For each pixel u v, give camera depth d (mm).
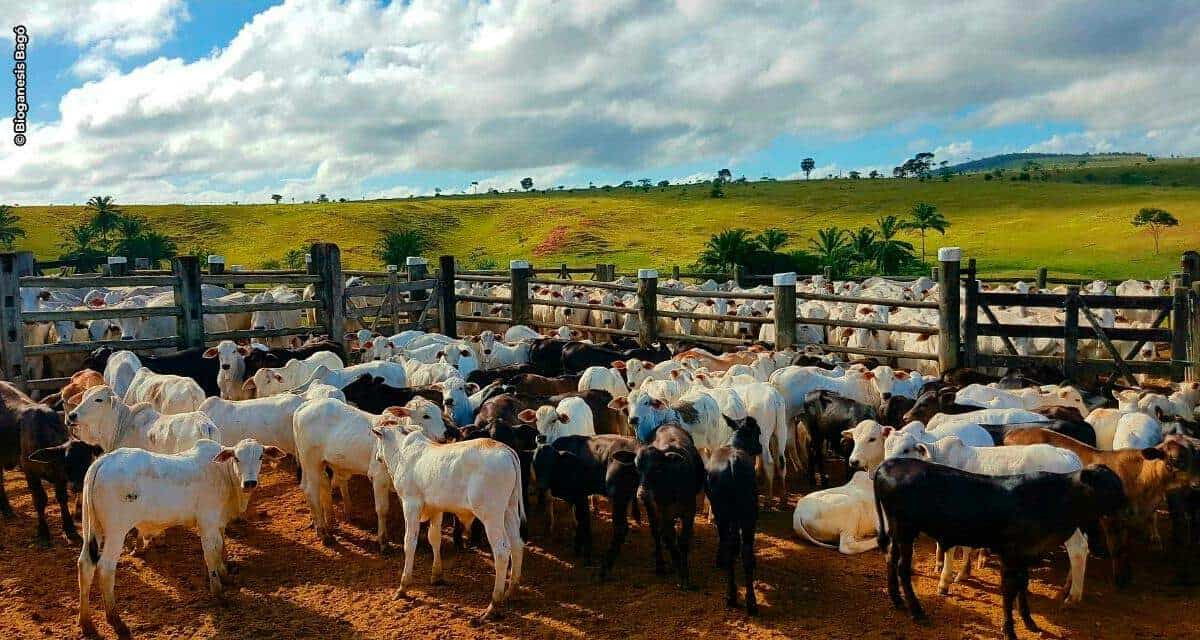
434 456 7840
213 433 9023
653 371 13078
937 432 8969
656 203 116312
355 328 20516
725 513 7598
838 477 11742
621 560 8789
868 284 30047
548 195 149375
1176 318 13422
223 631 7230
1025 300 14219
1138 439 9039
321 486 9359
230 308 15148
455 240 95188
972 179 145375
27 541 9195
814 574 8273
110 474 7129
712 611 7508
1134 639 6883
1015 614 7367
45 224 92375
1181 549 7898
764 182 153375
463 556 8875
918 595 7812
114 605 7141
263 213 103562
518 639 7062
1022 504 6840
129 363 12609
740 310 20391
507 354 16141
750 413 10484
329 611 7602
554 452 8820
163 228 92812
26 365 12930
